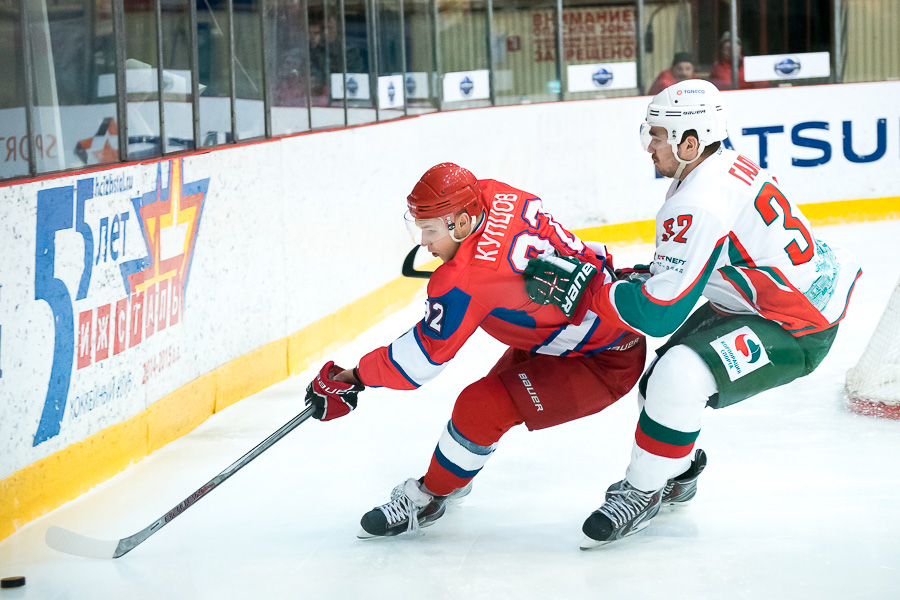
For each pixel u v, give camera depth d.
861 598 4.80
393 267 13.07
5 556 5.73
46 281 6.41
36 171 6.61
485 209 5.20
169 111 8.31
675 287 4.95
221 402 8.88
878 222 18.20
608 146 17.34
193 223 8.37
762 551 5.41
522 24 17.64
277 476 7.03
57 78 6.95
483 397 5.49
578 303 5.02
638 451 5.39
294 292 10.24
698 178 5.09
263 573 5.38
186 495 6.73
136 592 5.19
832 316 5.35
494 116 16.19
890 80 18.55
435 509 5.82
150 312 7.69
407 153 13.54
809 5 18.45
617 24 17.89
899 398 7.70
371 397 9.07
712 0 18.20
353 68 12.12
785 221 5.14
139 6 7.88
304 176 10.47
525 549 5.59
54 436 6.52
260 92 9.84
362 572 5.35
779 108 17.97
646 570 5.22
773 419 7.84
